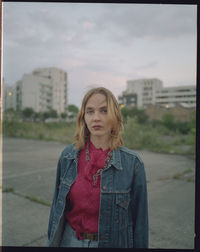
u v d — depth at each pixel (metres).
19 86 91.44
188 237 2.70
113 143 1.24
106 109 1.22
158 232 2.82
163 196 4.20
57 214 1.26
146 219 1.26
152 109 43.09
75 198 1.22
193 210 3.52
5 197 4.06
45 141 14.77
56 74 105.81
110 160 1.23
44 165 7.04
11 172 6.07
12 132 17.81
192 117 10.65
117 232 1.19
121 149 1.27
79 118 1.32
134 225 1.27
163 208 3.61
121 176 1.21
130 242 1.23
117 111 1.24
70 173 1.28
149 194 4.31
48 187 4.73
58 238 1.28
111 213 1.18
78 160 1.29
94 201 1.19
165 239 2.66
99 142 1.27
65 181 1.27
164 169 6.54
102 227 1.17
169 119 25.81
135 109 34.59
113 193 1.18
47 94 100.88
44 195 4.22
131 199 1.27
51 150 10.53
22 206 3.64
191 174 5.92
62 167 1.36
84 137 1.32
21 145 12.58
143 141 11.63
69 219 1.26
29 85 91.75
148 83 112.44
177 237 2.70
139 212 1.25
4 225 2.98
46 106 100.06
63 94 111.06
